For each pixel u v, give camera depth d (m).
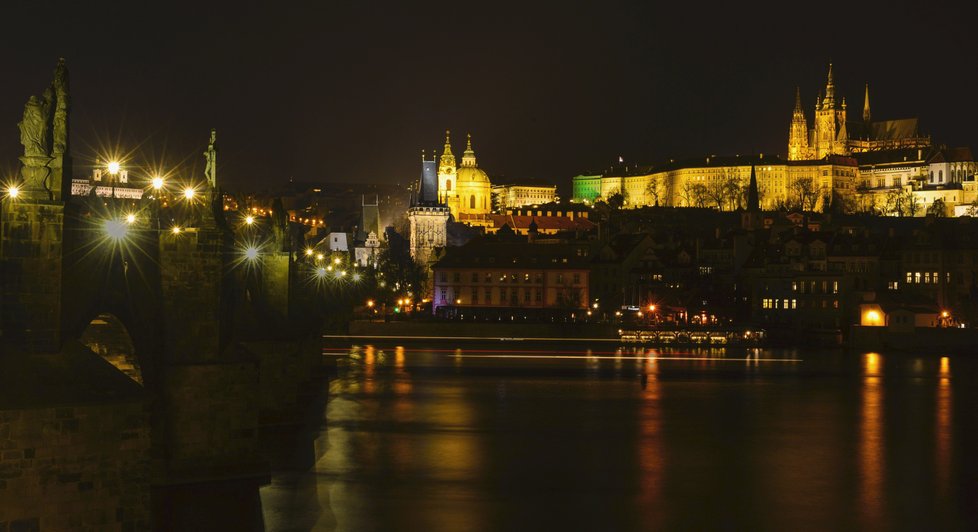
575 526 68.81
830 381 160.00
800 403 132.62
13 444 48.00
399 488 77.50
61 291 52.38
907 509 75.44
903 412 125.38
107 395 50.25
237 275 92.25
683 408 126.06
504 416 115.62
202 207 68.56
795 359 199.38
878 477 86.19
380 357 189.12
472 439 99.75
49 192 52.69
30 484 48.34
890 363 192.50
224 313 69.88
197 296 67.81
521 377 156.88
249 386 68.88
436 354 196.38
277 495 71.94
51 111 53.09
